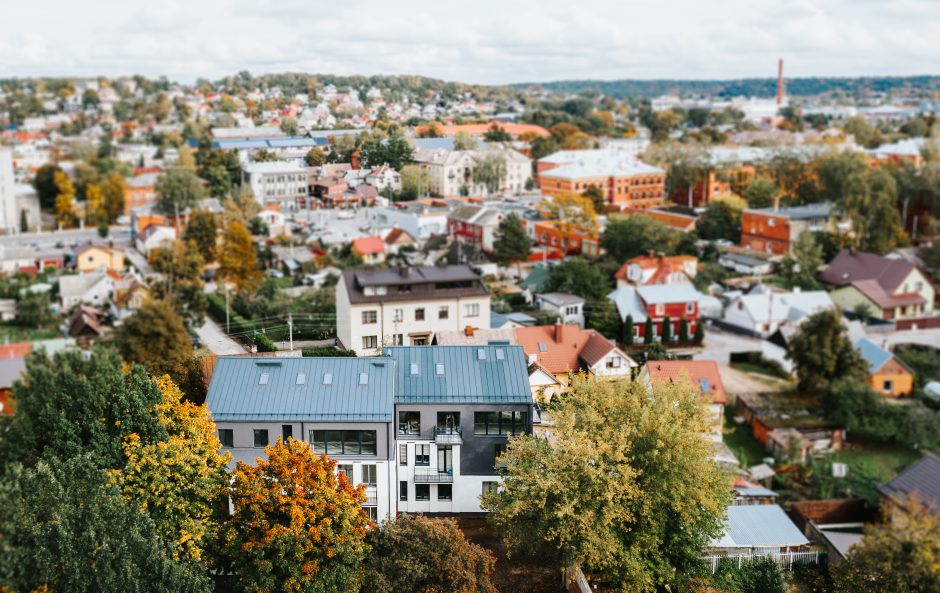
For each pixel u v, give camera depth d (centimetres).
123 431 3862
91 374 6134
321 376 4581
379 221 12525
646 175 16788
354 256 11406
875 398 7019
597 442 3912
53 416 4034
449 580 3466
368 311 6894
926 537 3731
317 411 4403
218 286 10862
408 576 3466
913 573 3694
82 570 3047
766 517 4919
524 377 4688
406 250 11869
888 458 6738
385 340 6962
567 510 3588
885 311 10381
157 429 3894
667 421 4031
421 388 4594
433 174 12406
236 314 9238
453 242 11750
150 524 3325
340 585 3450
